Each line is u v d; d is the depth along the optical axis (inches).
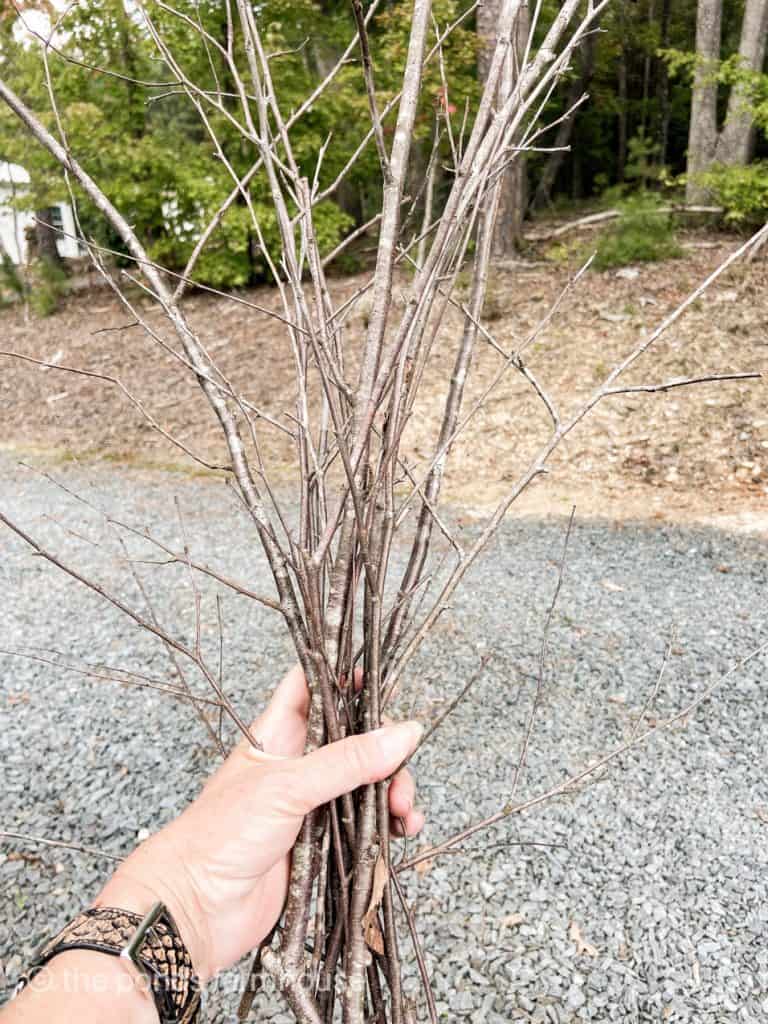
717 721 132.5
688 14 570.6
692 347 283.6
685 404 259.4
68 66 349.4
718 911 98.9
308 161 366.3
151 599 184.9
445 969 92.7
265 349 348.2
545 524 214.1
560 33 35.4
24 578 199.9
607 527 209.8
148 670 157.0
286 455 276.2
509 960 93.7
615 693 140.7
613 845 109.4
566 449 252.1
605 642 156.1
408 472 39.9
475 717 135.9
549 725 133.3
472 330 39.5
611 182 639.1
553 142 504.1
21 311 447.2
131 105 366.3
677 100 581.3
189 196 375.9
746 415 249.1
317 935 36.8
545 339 304.0
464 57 297.6
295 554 38.5
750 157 396.5
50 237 433.4
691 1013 87.1
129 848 113.8
